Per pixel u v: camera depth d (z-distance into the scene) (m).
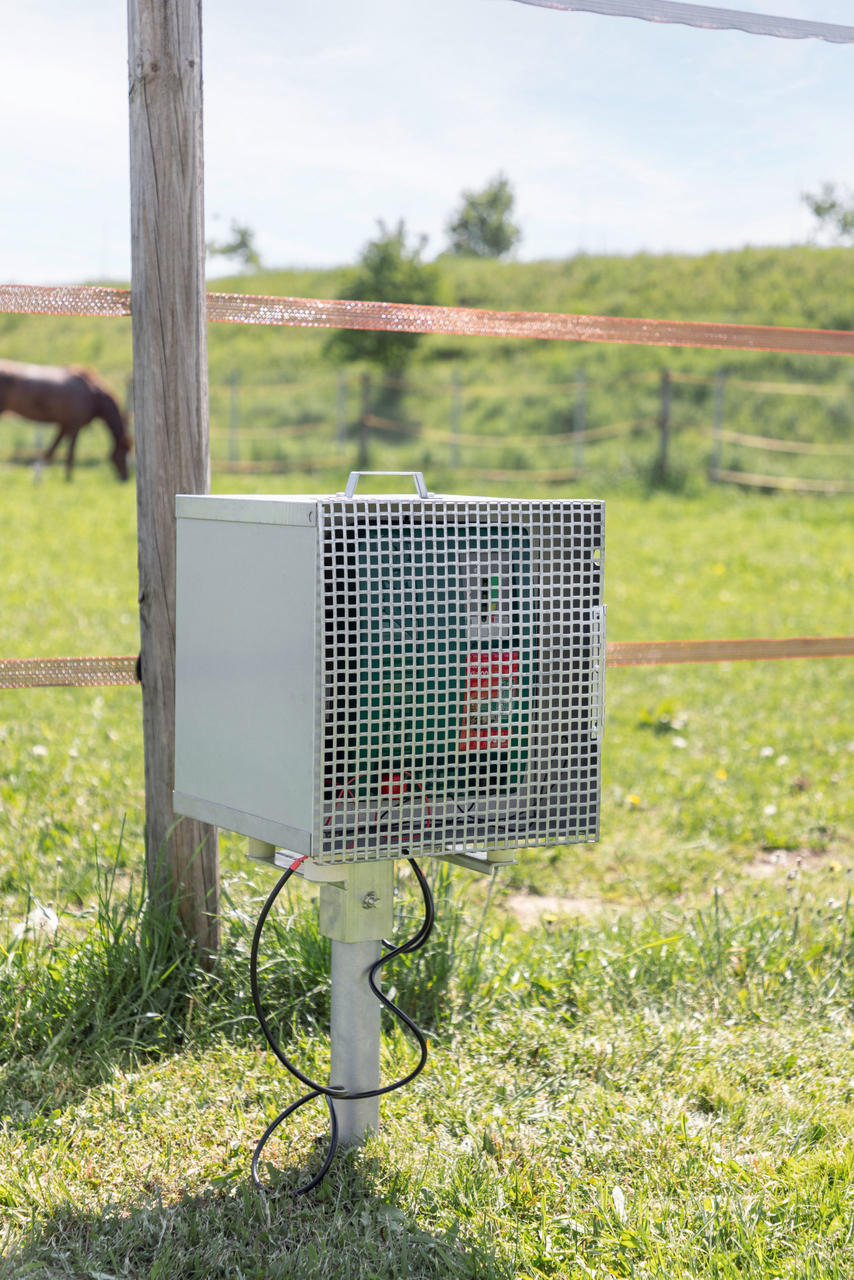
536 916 4.30
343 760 2.13
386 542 2.16
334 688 2.10
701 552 13.70
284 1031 3.11
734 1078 2.96
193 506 2.41
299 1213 2.35
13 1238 2.25
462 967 3.40
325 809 2.13
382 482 18.59
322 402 25.91
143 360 3.19
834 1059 3.07
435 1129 2.70
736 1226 2.30
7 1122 2.64
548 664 2.34
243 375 28.08
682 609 10.44
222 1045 2.99
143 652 3.27
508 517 2.28
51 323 32.62
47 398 18.30
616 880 4.68
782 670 8.59
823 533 15.43
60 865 4.26
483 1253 2.21
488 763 2.28
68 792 5.26
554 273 33.16
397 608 2.17
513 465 21.23
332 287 33.47
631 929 3.85
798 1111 2.79
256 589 2.24
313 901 3.53
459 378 25.25
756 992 3.45
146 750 3.29
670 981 3.52
